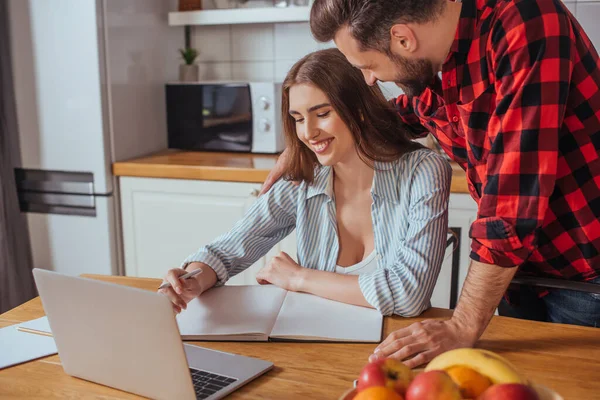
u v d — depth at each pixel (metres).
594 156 1.25
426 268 1.42
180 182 2.69
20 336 1.30
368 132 1.54
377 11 1.15
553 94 1.09
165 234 2.77
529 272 1.47
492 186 1.14
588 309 1.40
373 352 1.19
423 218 1.49
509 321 1.31
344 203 1.62
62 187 2.80
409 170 1.56
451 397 0.73
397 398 0.76
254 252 1.65
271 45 3.13
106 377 1.09
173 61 3.18
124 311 1.00
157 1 3.02
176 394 1.02
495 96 1.20
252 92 2.80
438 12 1.17
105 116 2.71
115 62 2.74
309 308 1.38
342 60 1.49
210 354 1.18
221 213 2.66
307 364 1.15
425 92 1.44
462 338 1.17
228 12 2.88
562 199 1.29
